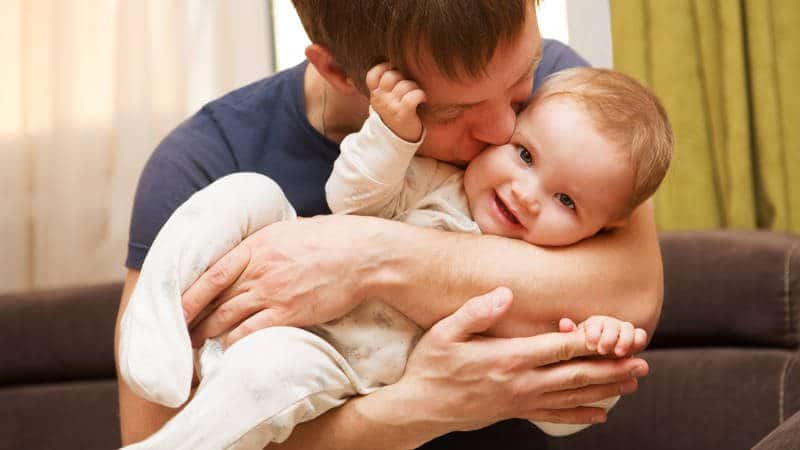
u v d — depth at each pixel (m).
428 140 1.32
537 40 1.23
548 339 1.24
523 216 1.32
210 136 1.51
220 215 1.32
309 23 1.31
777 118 2.37
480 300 1.26
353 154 1.31
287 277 1.28
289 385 1.22
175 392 1.21
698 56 2.44
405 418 1.27
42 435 2.51
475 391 1.25
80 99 2.86
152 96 2.83
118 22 2.82
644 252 1.35
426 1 1.16
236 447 1.20
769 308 2.13
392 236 1.30
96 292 2.58
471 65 1.18
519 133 1.33
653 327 1.35
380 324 1.32
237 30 2.86
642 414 2.18
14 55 2.90
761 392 2.10
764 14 2.36
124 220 2.84
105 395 2.51
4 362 2.56
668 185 2.46
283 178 1.47
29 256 2.92
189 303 1.28
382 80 1.23
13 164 2.89
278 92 1.51
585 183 1.29
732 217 2.39
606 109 1.31
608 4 2.69
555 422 1.30
